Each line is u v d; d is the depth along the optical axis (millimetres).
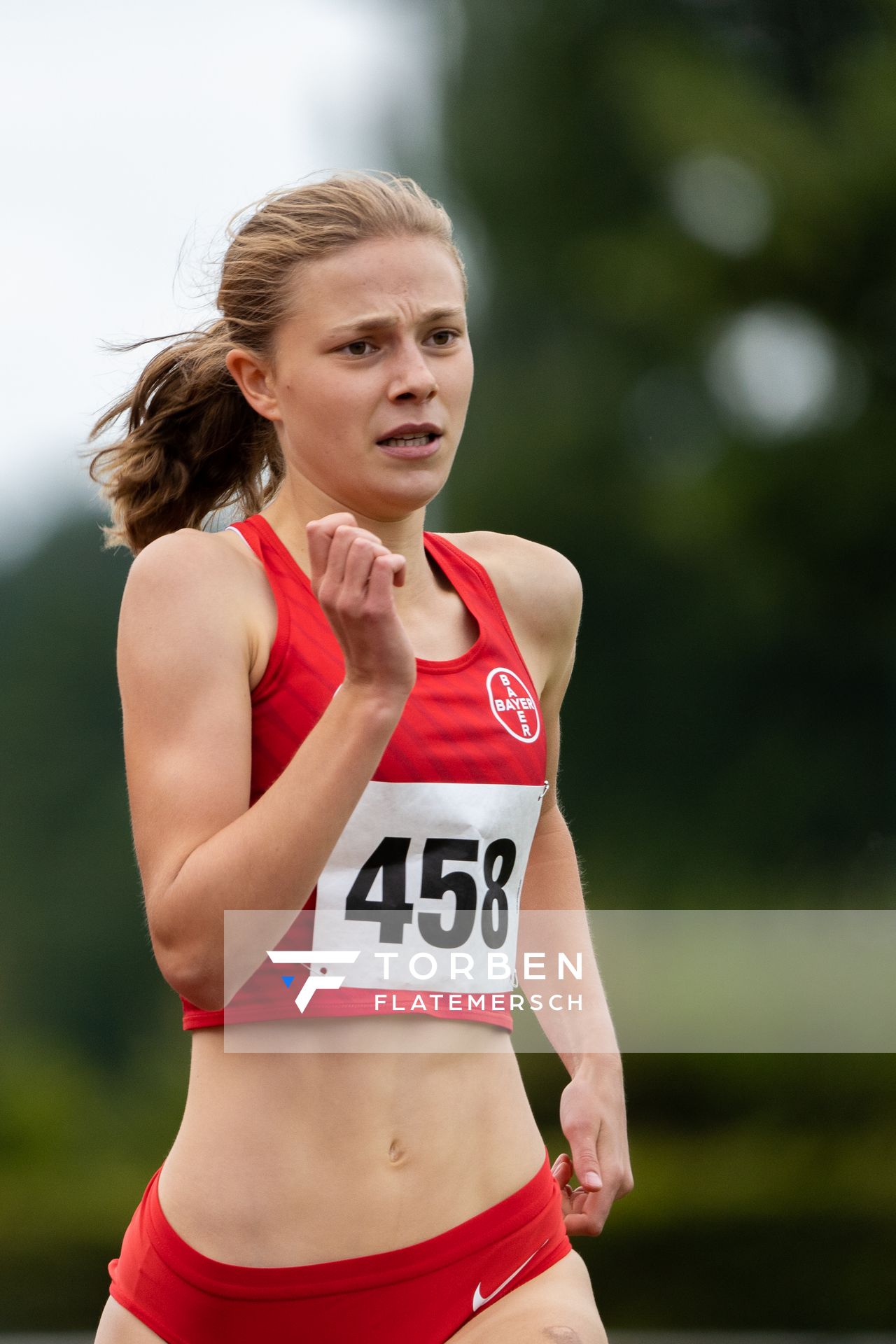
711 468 75625
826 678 79250
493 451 83062
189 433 10555
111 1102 78500
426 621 9516
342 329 8852
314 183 9250
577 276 79938
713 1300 41094
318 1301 8578
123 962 112312
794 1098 47969
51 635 129625
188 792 8305
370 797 8688
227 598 8711
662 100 75500
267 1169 8609
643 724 82688
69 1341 38500
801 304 73688
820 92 77750
